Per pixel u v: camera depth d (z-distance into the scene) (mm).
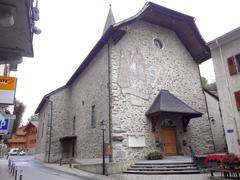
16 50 5211
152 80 14188
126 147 11914
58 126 19406
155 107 12844
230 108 11969
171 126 13711
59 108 19891
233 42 12328
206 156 10188
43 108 23391
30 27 4391
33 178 9594
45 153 18844
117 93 12609
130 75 13422
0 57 5293
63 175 10617
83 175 10570
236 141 11445
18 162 19266
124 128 12188
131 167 11273
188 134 14148
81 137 16109
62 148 18812
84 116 16094
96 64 15086
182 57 16156
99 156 12781
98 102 14039
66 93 20656
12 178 9352
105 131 12492
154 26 15758
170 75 15023
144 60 14328
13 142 47594
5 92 5004
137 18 13195
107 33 12820
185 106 13328
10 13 3797
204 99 15859
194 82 15922
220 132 17016
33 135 39219
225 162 8203
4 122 5258
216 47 13211
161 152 12617
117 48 13500
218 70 12930
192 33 15758
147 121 13039
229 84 12211
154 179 8883
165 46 15664
